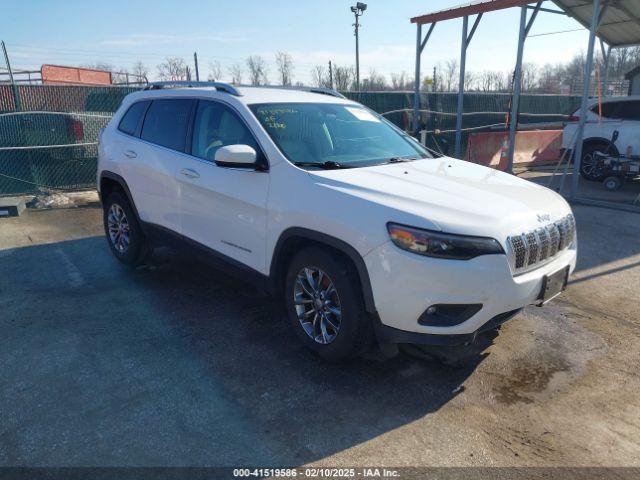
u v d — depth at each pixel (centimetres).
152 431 286
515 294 309
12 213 799
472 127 1609
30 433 282
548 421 302
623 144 1080
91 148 992
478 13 1088
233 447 274
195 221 440
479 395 326
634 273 550
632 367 362
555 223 345
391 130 481
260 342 390
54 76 2177
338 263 328
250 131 394
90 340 390
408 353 377
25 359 361
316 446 277
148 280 518
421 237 293
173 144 467
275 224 362
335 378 342
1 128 921
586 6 1091
